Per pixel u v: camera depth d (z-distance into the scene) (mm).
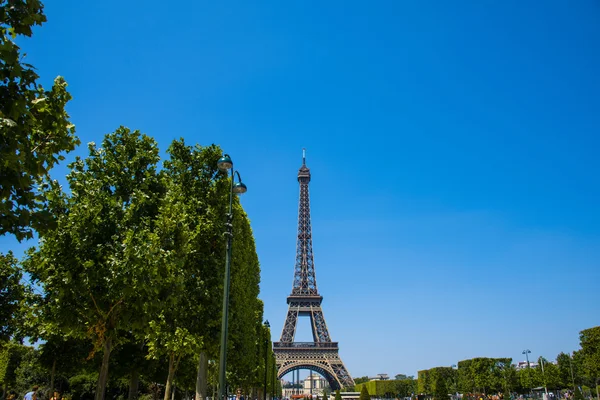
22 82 18094
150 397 114812
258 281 89188
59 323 35594
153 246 34125
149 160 42000
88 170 40062
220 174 51969
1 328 53969
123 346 70625
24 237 18031
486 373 187000
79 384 114500
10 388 115625
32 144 21172
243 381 107000
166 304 38375
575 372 174625
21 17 17531
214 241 49188
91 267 33844
